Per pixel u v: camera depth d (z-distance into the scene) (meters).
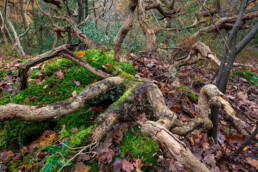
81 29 3.58
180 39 3.40
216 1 4.49
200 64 4.13
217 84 1.71
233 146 2.03
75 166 1.40
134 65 3.06
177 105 2.45
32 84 2.21
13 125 1.73
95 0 5.38
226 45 1.57
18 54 4.70
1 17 4.73
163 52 3.19
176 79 2.79
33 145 1.66
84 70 2.42
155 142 1.74
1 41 6.05
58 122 1.95
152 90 1.76
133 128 1.90
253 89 3.54
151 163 1.58
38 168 1.36
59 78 2.32
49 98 2.11
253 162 1.77
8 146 1.68
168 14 4.69
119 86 1.94
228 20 3.79
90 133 1.46
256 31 1.30
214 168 1.68
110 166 1.51
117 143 1.71
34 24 6.45
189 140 1.96
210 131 1.93
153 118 2.12
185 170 1.54
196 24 4.24
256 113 2.62
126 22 2.44
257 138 2.00
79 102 1.58
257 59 6.84
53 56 1.82
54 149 1.35
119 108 1.61
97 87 1.73
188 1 4.61
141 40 3.76
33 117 1.35
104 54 2.72
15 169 1.44
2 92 2.22
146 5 4.12
